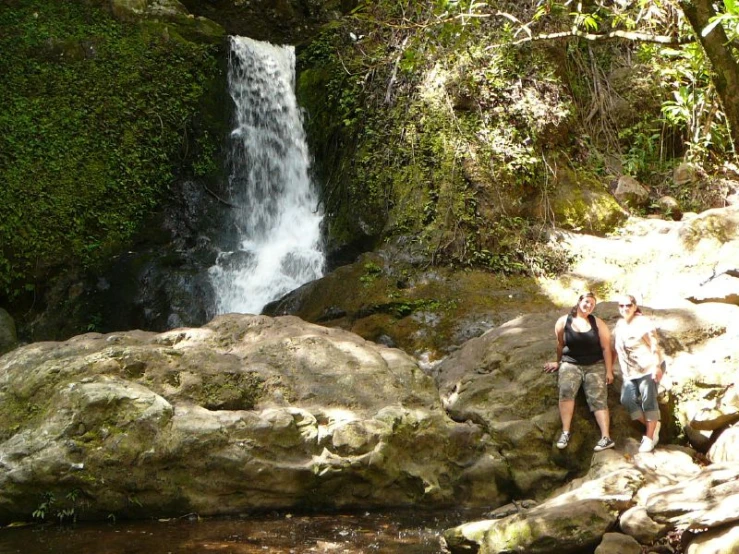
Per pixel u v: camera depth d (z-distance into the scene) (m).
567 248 11.05
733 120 6.62
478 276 10.73
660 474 6.83
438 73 12.05
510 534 5.89
